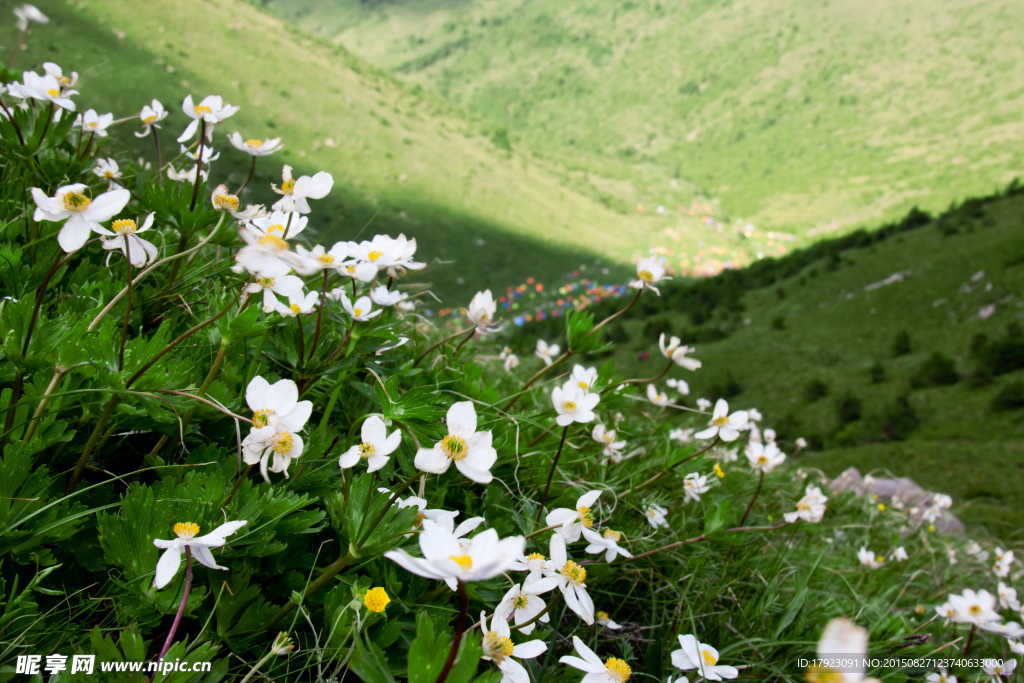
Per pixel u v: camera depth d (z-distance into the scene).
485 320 2.26
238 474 1.35
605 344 2.08
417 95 178.62
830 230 167.50
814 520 2.50
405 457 1.44
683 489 2.62
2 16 49.38
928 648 2.15
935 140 193.50
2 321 1.19
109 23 102.00
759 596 2.27
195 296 1.86
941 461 29.89
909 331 56.75
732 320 69.12
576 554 1.83
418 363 2.21
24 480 1.08
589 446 2.58
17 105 1.84
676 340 2.10
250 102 112.00
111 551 1.08
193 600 1.06
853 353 56.84
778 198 192.12
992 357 44.59
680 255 138.62
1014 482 26.22
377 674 0.98
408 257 1.45
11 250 1.53
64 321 1.25
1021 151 170.12
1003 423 38.22
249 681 1.11
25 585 1.10
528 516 1.62
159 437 1.43
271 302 1.49
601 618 1.64
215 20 132.25
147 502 1.10
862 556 3.11
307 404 1.14
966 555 4.53
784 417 46.09
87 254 1.84
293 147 106.62
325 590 1.27
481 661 1.19
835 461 32.19
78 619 1.10
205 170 1.75
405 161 126.25
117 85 79.56
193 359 1.54
